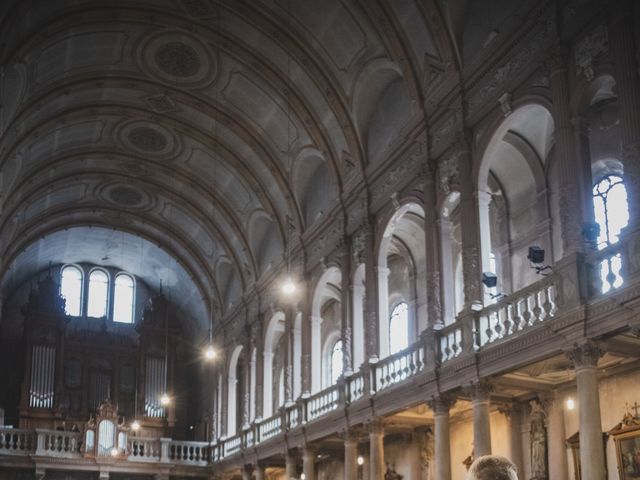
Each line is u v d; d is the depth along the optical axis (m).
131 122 31.58
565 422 19.88
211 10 25.16
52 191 34.91
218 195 35.03
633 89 15.29
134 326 44.34
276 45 25.78
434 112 21.77
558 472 19.67
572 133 16.73
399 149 23.48
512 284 21.78
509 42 18.89
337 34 24.41
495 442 22.09
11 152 28.36
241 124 30.12
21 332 42.47
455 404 22.22
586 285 15.56
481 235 19.56
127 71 28.39
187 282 42.19
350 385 25.08
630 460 17.52
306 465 27.66
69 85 27.92
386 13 22.19
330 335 33.56
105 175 35.19
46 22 23.64
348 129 25.89
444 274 21.11
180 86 29.17
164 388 42.31
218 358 39.22
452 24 20.97
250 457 32.94
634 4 15.68
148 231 39.84
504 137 21.20
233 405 37.59
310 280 29.50
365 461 28.14
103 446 36.22
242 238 35.25
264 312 34.16
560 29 17.34
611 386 18.61
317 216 29.52
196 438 42.62
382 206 24.70
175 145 33.00
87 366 41.38
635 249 14.49
